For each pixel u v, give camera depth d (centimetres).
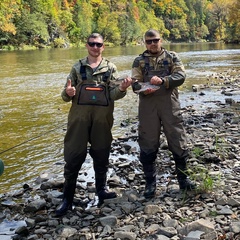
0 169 454
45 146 725
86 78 420
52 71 2153
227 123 832
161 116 443
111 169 579
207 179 457
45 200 477
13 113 1038
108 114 429
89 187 504
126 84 409
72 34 8381
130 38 9869
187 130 779
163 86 437
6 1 6175
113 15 9506
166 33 12075
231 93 1265
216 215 389
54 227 404
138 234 367
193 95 1266
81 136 427
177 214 398
